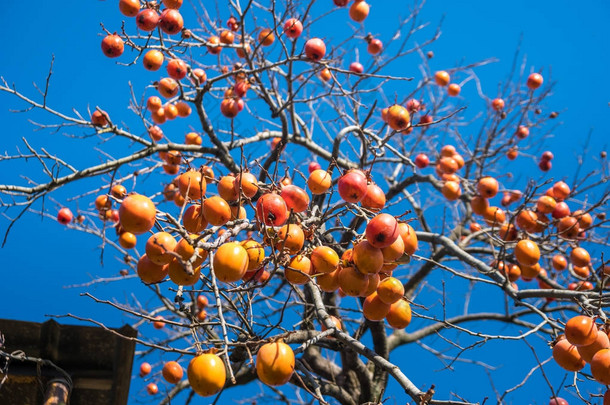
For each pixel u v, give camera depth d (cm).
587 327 186
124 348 208
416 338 367
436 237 282
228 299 197
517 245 242
